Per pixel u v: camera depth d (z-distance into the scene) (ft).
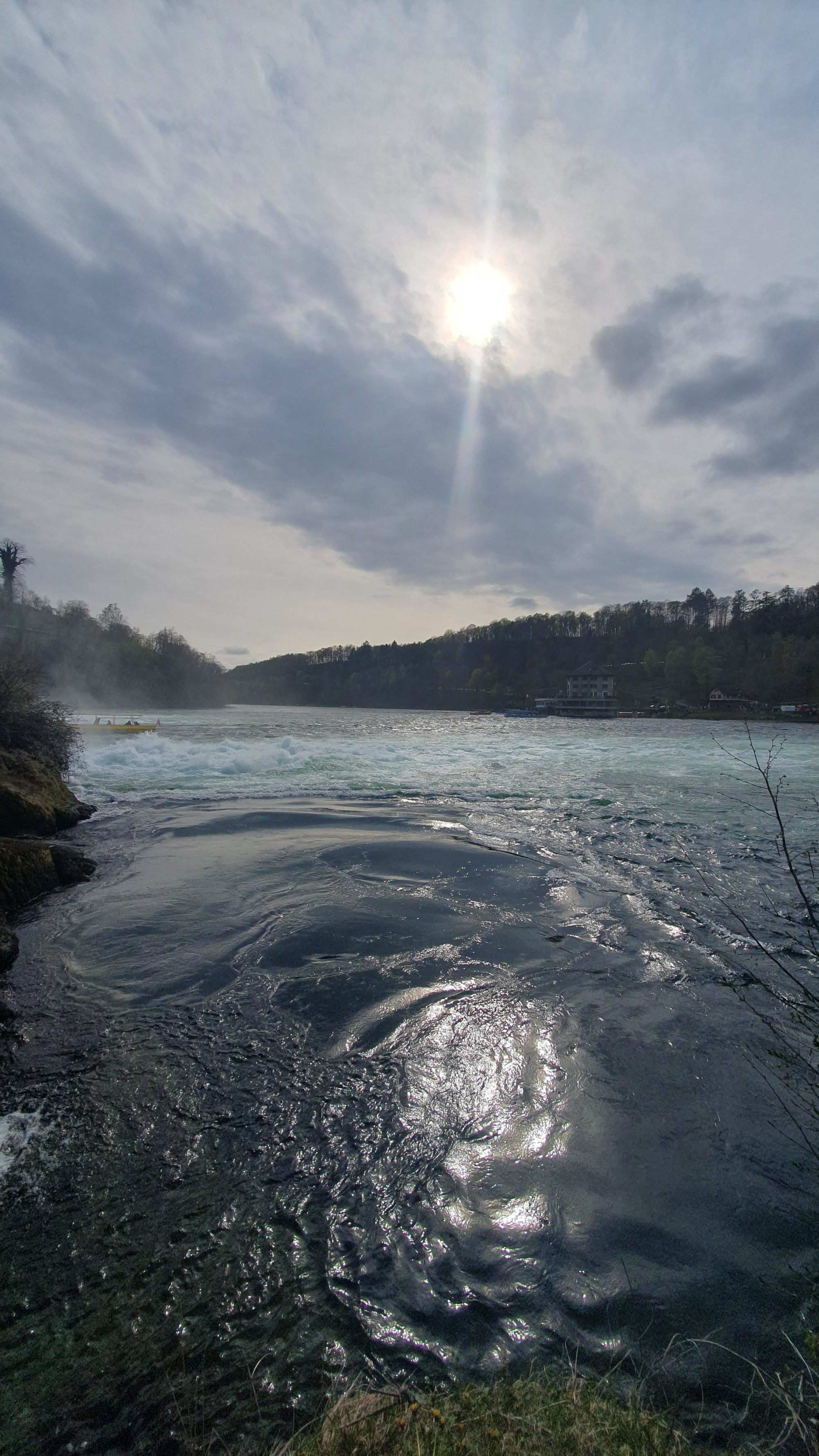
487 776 57.06
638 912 20.89
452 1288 7.53
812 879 24.59
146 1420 6.10
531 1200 8.86
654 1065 12.17
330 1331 7.01
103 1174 9.39
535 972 16.34
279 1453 5.61
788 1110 10.36
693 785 51.55
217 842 30.96
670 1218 8.52
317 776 57.16
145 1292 7.50
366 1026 13.60
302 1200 8.89
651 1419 5.82
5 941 17.20
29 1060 12.35
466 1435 5.59
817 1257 7.89
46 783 37.09
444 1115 10.71
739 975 16.28
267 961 16.85
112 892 22.91
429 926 19.45
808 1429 5.73
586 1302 7.32
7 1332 7.01
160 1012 14.23
